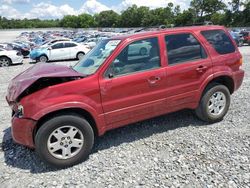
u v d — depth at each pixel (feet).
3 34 314.76
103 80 13.58
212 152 13.85
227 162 12.86
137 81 14.33
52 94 12.55
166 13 382.01
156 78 14.83
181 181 11.57
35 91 12.60
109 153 14.28
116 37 15.79
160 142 15.20
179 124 17.56
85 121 13.23
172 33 15.75
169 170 12.42
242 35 91.40
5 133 17.52
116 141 15.60
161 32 15.48
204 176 11.82
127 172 12.43
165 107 15.55
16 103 12.80
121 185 11.50
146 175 12.12
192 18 345.51
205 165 12.67
